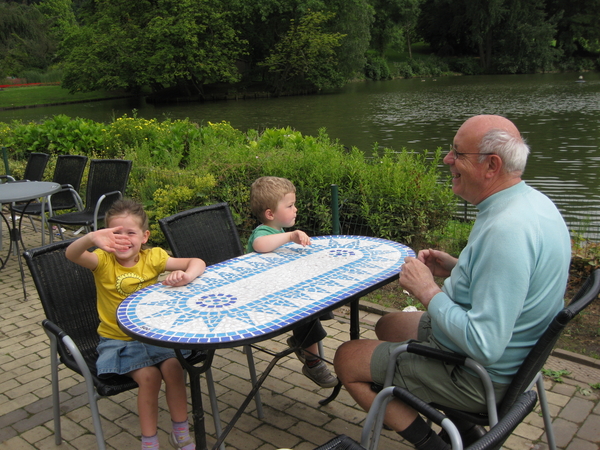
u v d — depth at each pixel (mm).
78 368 2324
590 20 58719
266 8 37969
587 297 1783
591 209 7598
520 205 1767
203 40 38406
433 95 34094
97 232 2234
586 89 33875
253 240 2812
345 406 2980
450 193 4789
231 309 2018
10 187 5164
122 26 38188
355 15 41562
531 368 1713
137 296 2211
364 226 5148
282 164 5574
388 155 5527
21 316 4316
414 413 1979
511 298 1674
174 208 5945
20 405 3051
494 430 1419
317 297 2102
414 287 1971
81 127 9438
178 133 8234
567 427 2693
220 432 2537
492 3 54750
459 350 1902
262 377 2480
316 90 42688
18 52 62438
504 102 27828
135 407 3023
